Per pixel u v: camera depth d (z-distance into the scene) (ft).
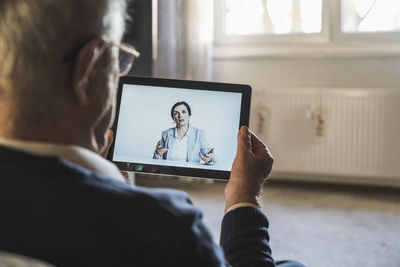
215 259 1.73
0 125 1.72
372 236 8.85
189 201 1.87
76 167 1.62
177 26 12.61
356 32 12.51
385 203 11.25
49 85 1.71
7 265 1.30
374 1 12.50
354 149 12.19
